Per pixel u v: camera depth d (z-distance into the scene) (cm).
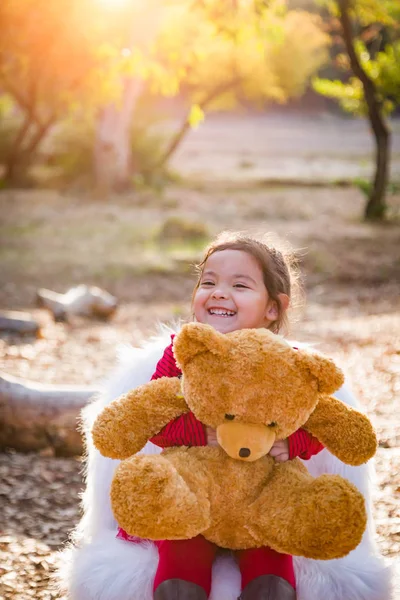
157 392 221
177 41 965
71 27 837
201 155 3497
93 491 270
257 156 3438
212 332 212
